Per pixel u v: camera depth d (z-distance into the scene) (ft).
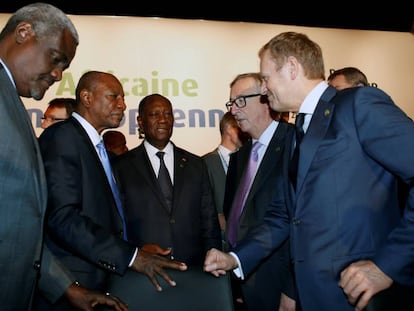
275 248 5.52
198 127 14.84
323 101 4.59
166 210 7.54
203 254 7.75
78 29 14.48
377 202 4.17
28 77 4.34
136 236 7.36
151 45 14.76
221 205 9.42
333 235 4.21
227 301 4.41
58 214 5.16
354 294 3.83
